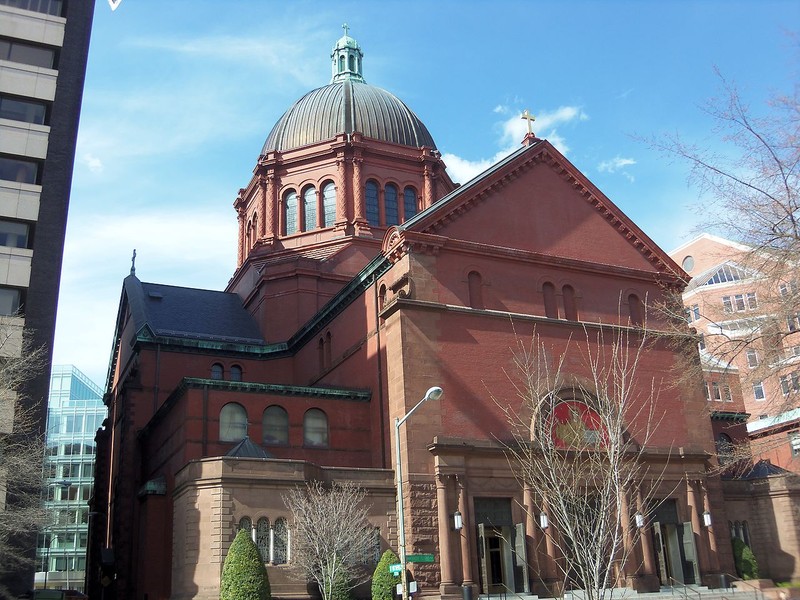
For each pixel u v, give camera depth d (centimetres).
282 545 3241
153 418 4394
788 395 2755
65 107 4766
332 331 4619
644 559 3641
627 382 4062
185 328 5400
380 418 3831
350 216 5866
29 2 4875
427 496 3425
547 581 3444
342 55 7200
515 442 3641
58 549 10369
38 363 4116
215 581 3091
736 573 4128
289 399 3925
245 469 3259
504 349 3828
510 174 4209
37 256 4444
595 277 4269
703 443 4181
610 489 2650
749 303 3003
